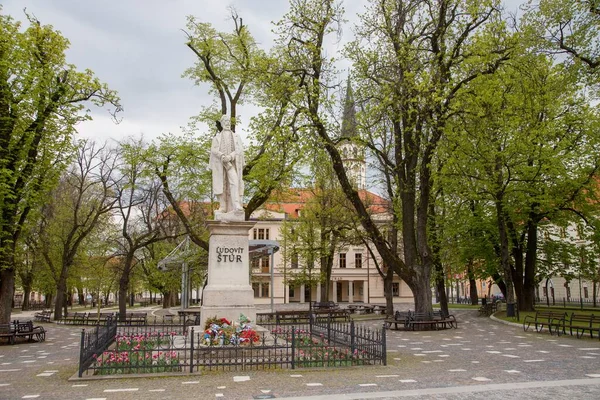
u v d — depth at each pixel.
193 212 40.06
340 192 38.44
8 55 21.27
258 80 25.53
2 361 15.30
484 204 32.94
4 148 21.28
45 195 27.08
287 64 24.73
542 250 36.62
